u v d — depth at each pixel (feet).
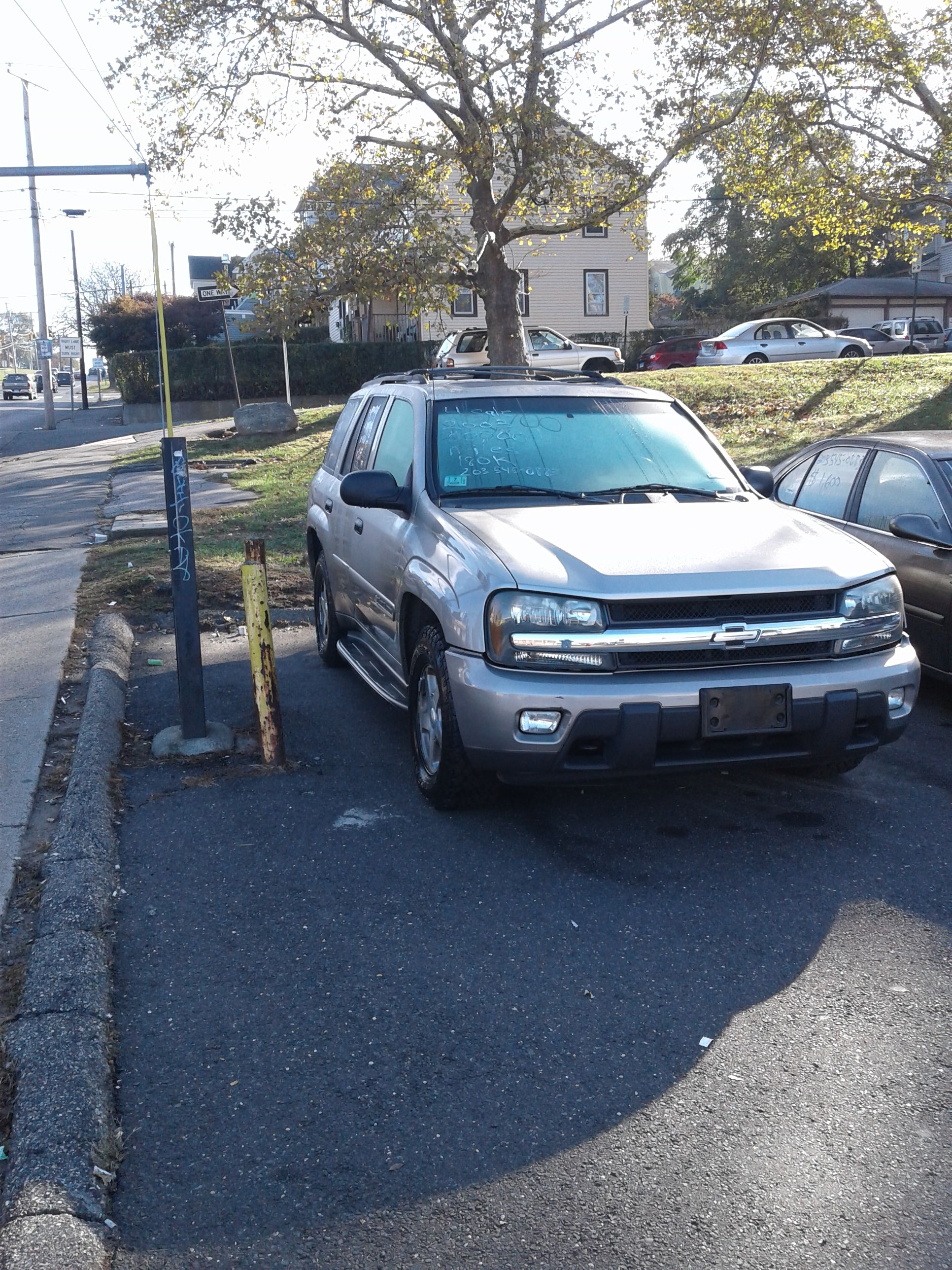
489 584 15.05
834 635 15.19
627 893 14.32
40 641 27.25
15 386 244.22
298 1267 8.39
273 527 43.86
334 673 25.46
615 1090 10.39
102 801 16.88
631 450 19.06
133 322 152.66
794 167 72.90
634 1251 8.45
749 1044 11.07
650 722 14.33
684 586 14.66
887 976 12.30
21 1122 9.70
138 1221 8.89
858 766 19.08
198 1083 10.64
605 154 72.79
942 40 63.98
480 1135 9.81
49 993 11.68
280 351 128.67
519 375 22.02
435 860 15.33
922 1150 9.48
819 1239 8.52
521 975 12.41
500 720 14.66
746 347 102.37
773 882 14.61
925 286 164.76
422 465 18.47
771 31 64.95
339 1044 11.21
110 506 52.65
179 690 19.54
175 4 67.92
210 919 13.79
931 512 21.95
